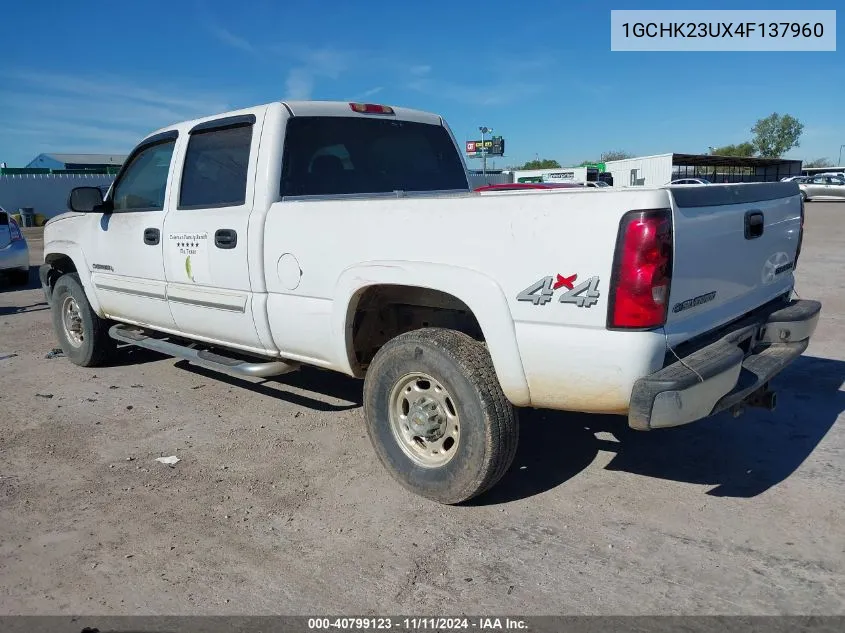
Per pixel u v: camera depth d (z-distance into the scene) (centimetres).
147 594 293
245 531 343
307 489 387
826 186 3516
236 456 433
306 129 450
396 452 377
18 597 292
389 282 358
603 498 370
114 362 652
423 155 534
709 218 319
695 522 343
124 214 538
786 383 554
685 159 5106
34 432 480
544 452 430
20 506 371
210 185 467
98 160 5688
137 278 530
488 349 335
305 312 404
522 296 315
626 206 288
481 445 336
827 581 292
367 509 362
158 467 419
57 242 625
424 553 320
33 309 975
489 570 306
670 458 419
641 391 290
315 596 290
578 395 311
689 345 321
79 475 409
